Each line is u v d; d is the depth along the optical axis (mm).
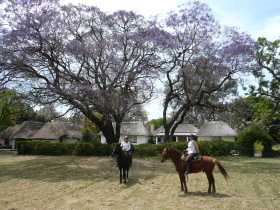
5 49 15336
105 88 17641
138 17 18938
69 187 10016
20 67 16203
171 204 7309
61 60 17672
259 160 21922
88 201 7711
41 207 7016
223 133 33906
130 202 7551
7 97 26656
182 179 9086
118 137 24328
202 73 21141
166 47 18766
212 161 8797
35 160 21078
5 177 12688
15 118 36781
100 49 16984
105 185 10484
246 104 23125
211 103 24438
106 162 19531
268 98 28656
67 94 15688
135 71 18312
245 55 19078
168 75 22531
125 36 18266
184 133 42188
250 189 9508
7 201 7688
